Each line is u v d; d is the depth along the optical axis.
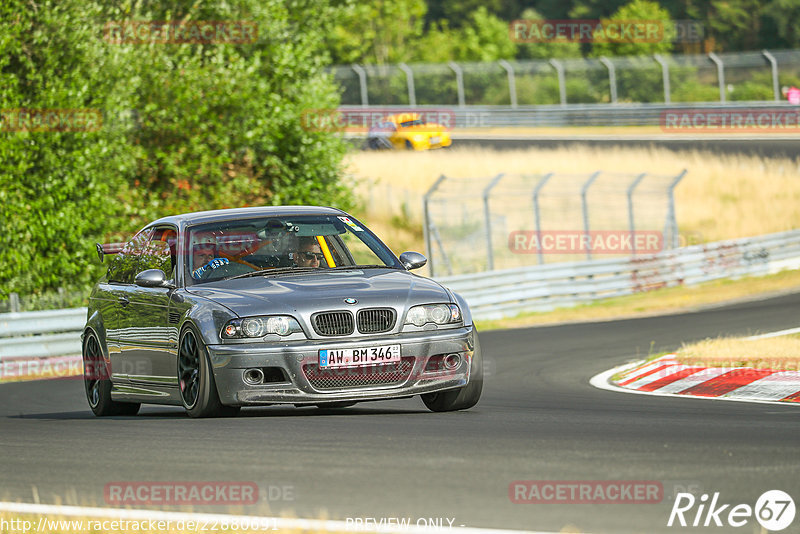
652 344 56.03
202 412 28.22
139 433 26.19
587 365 48.22
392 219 122.25
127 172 84.31
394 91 189.25
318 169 97.06
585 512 16.56
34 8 75.88
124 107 81.31
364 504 17.36
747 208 130.00
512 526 15.77
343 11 106.50
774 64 174.88
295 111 95.38
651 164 144.50
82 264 75.81
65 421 30.69
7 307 66.00
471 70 190.38
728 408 31.55
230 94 88.12
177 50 89.69
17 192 71.75
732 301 83.38
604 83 191.88
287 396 27.38
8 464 22.70
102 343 34.28
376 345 27.70
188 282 30.44
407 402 35.06
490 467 19.91
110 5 86.12
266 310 27.73
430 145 154.38
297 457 21.62
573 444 22.30
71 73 77.06
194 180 90.69
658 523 15.93
